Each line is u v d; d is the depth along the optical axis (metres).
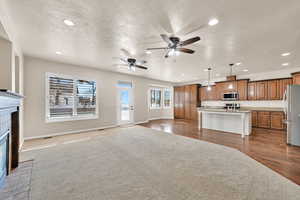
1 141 1.79
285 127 5.24
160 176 2.08
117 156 2.83
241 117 4.59
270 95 5.66
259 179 1.99
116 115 6.16
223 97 6.98
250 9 1.92
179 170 2.26
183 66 5.09
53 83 4.48
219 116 5.37
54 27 2.44
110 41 2.98
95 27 2.43
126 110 6.61
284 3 1.79
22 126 3.72
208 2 1.79
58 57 4.10
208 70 5.75
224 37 2.76
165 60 4.35
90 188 1.80
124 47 3.32
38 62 4.20
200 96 8.20
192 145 3.53
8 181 1.96
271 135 4.57
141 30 2.51
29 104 4.05
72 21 2.25
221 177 2.04
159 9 1.94
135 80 6.95
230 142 3.80
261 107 6.13
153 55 3.87
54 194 1.68
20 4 1.84
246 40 2.89
